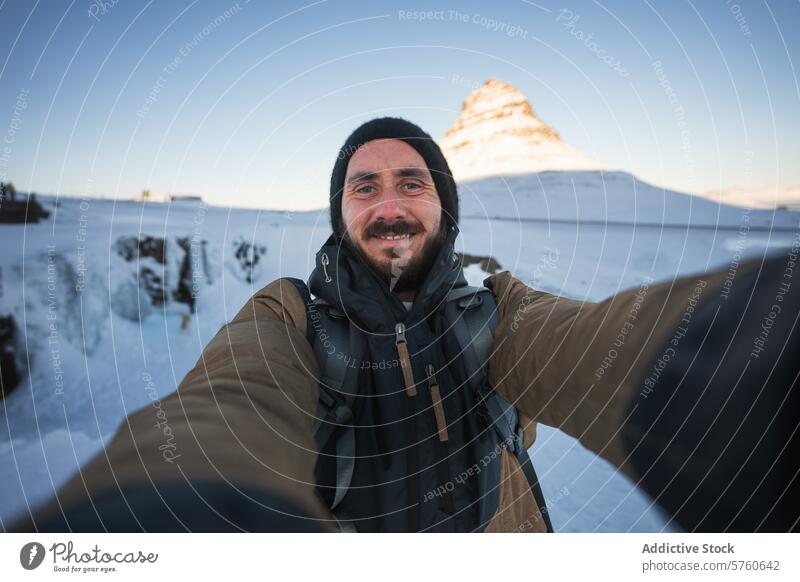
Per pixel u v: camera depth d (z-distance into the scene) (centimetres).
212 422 62
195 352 287
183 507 48
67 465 203
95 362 271
